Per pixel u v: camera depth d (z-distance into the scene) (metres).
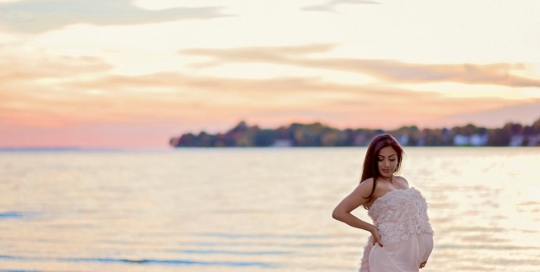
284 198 26.61
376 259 4.62
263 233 15.48
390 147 4.65
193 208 22.52
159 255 12.08
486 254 11.75
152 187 33.50
